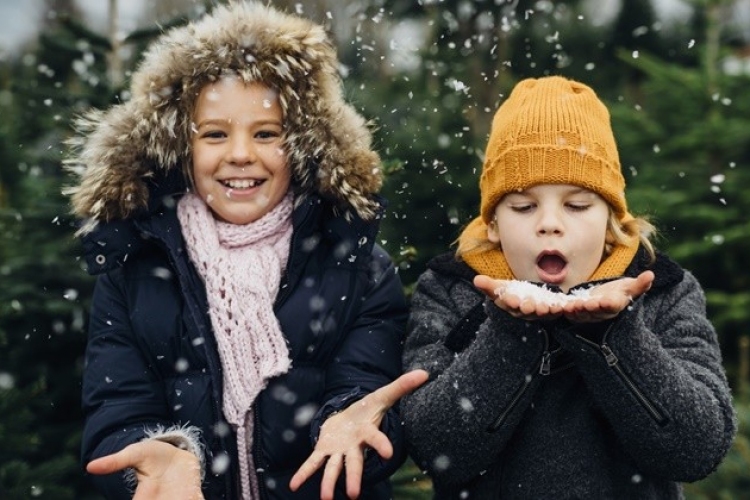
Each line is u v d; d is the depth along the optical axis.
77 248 4.14
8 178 5.45
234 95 2.22
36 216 4.17
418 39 7.43
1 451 3.51
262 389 2.18
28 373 4.28
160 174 2.29
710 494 4.55
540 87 2.19
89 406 2.24
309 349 2.23
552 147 2.06
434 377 2.11
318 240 2.33
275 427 2.19
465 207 6.35
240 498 2.19
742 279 7.10
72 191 2.27
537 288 1.85
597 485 2.04
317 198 2.27
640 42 10.62
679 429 1.90
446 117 6.68
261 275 2.23
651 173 7.37
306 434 2.21
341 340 2.28
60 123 4.17
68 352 4.34
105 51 4.29
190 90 2.23
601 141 2.12
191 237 2.26
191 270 2.25
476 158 6.44
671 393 1.90
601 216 2.08
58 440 4.12
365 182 2.29
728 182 7.12
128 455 1.88
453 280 2.27
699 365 2.04
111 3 4.31
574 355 1.93
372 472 2.07
